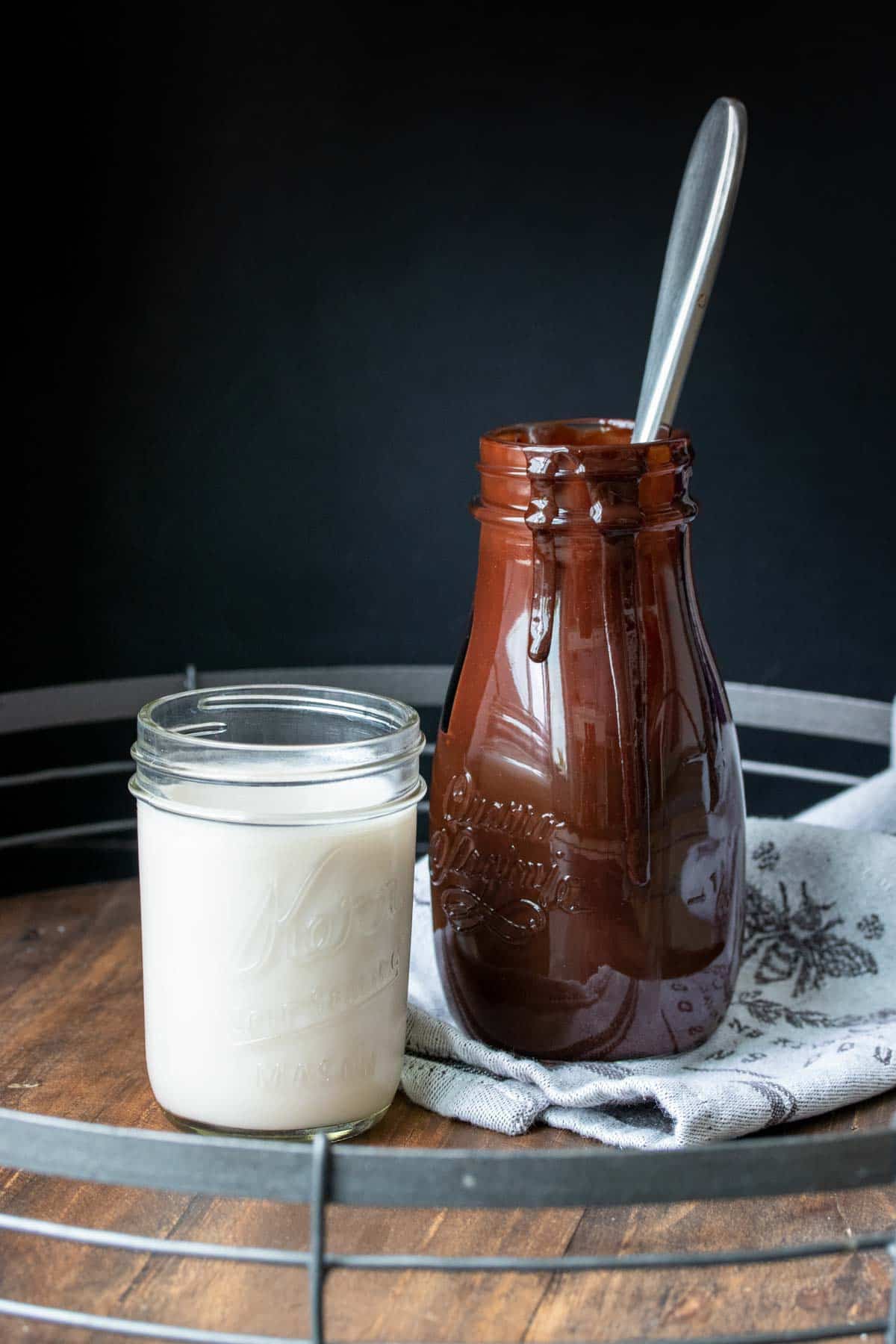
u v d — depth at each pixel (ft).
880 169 3.26
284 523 3.50
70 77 3.21
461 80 3.28
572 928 2.00
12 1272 1.79
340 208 3.33
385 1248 1.84
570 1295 1.78
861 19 3.20
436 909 2.10
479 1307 1.76
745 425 3.43
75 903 2.57
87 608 3.48
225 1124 1.93
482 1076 2.05
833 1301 1.78
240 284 3.35
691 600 2.04
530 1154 1.56
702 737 2.01
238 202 3.31
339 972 1.91
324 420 3.44
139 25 3.21
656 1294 1.78
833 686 3.54
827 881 2.36
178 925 1.90
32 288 3.28
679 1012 2.06
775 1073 2.05
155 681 2.87
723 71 3.25
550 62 3.27
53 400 3.35
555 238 3.35
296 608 3.55
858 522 3.44
